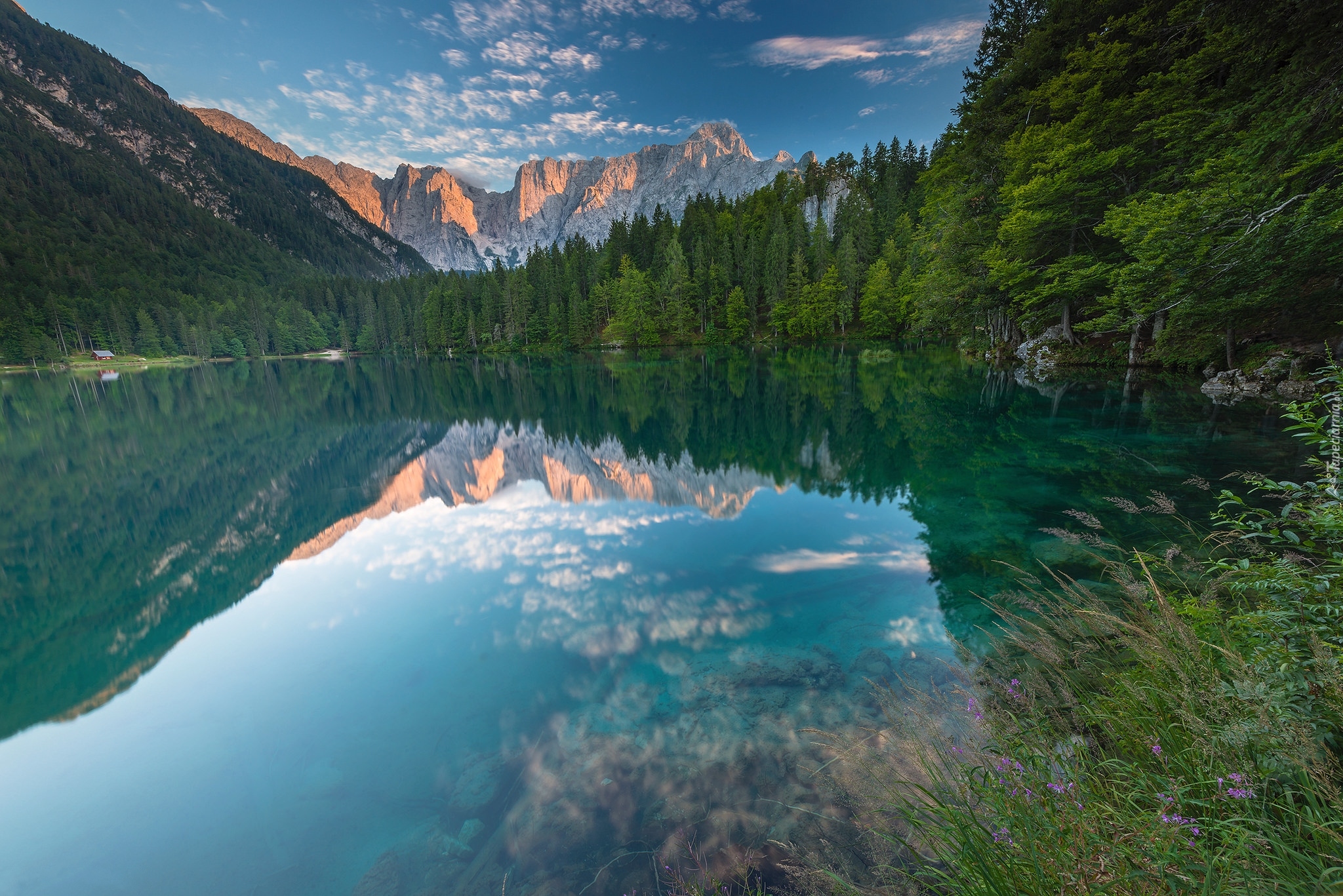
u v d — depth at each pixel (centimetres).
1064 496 862
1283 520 303
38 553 1089
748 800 347
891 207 6962
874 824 307
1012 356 2931
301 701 502
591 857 322
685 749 402
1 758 445
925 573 673
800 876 287
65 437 2530
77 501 1478
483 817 363
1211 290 1129
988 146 2639
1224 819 190
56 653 659
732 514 970
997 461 1109
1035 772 257
